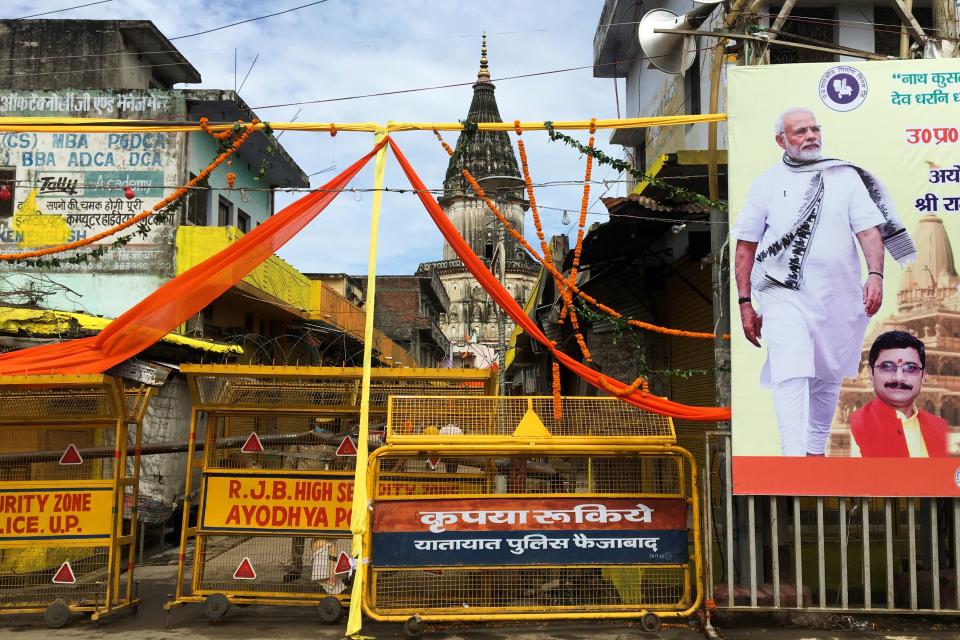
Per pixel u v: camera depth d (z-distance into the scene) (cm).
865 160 591
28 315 1003
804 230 589
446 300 4153
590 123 627
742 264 594
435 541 585
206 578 638
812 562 700
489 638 560
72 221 1459
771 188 595
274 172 1955
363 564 570
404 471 632
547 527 590
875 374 578
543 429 605
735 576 648
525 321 620
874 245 585
